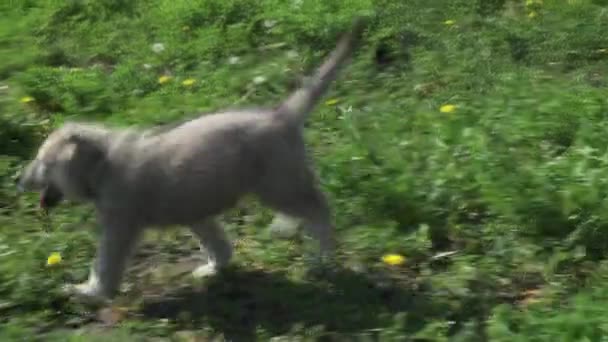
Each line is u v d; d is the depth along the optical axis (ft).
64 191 9.11
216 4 14.01
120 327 8.87
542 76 12.55
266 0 13.98
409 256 9.66
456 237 9.85
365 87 12.37
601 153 10.39
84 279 9.40
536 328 8.55
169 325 8.89
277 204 9.30
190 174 9.03
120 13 14.37
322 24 13.37
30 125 11.50
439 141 10.79
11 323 8.83
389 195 10.03
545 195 9.80
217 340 8.79
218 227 9.51
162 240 10.02
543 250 9.59
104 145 9.06
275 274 9.51
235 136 9.11
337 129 11.48
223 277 9.48
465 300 9.12
